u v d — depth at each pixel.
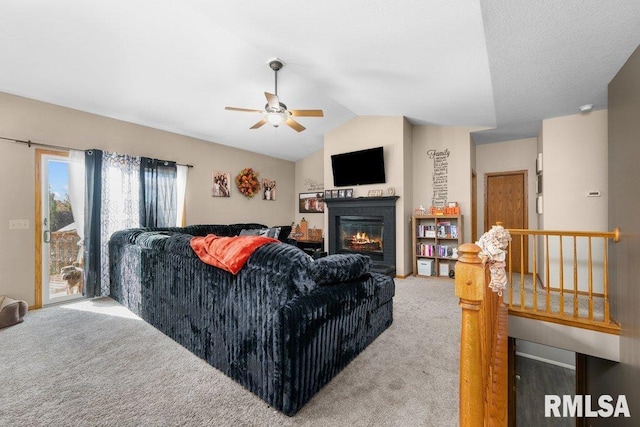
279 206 6.80
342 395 1.68
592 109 3.48
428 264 4.69
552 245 3.77
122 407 1.58
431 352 2.19
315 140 6.02
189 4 2.19
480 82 2.83
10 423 1.47
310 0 1.95
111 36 2.54
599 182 3.50
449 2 1.75
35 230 3.29
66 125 3.54
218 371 1.93
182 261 2.25
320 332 1.69
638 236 2.07
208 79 3.40
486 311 1.19
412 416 1.52
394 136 4.77
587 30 1.88
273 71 3.34
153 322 2.70
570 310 2.87
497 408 1.42
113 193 3.84
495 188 5.22
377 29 2.18
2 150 3.08
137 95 3.52
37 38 2.46
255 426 1.44
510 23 1.86
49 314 3.04
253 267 1.67
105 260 3.71
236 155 5.83
